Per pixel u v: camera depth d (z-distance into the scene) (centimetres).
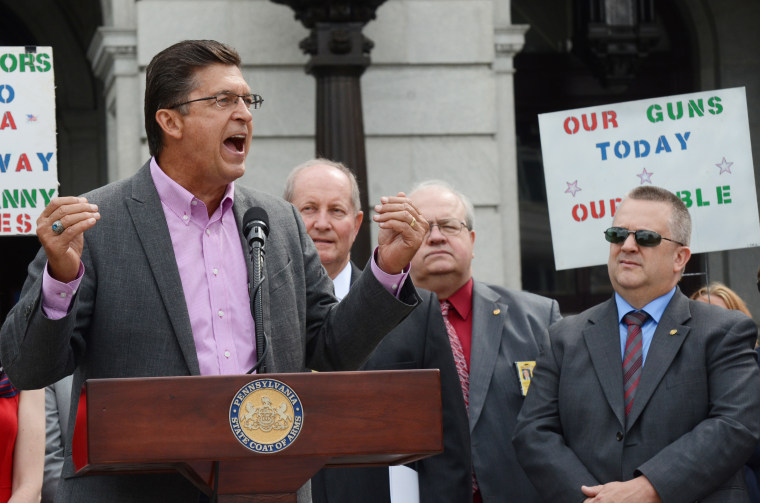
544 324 553
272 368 325
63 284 293
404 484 440
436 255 545
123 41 959
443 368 472
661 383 457
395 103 986
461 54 995
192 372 319
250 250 330
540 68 1223
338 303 348
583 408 467
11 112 536
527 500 505
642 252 473
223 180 333
